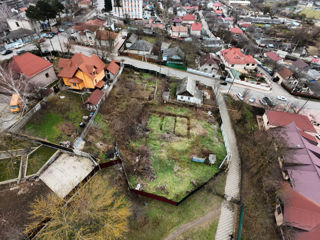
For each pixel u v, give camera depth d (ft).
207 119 153.58
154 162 114.52
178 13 476.13
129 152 116.78
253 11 599.98
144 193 94.99
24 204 86.33
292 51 340.39
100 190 88.43
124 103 154.30
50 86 158.10
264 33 414.21
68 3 410.31
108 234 75.05
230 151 130.21
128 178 103.14
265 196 104.53
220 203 100.01
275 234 90.12
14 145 108.47
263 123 161.79
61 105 139.33
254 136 141.59
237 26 455.63
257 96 194.59
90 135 120.57
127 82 179.83
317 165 109.50
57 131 119.85
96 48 217.56
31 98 139.85
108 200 82.94
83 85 154.81
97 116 136.15
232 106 171.42
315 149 121.60
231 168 118.93
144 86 179.11
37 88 143.64
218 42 314.96
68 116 131.75
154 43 272.51
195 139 134.21
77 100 146.30
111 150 113.29
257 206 100.07
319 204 92.07
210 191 104.22
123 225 83.41
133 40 266.16
